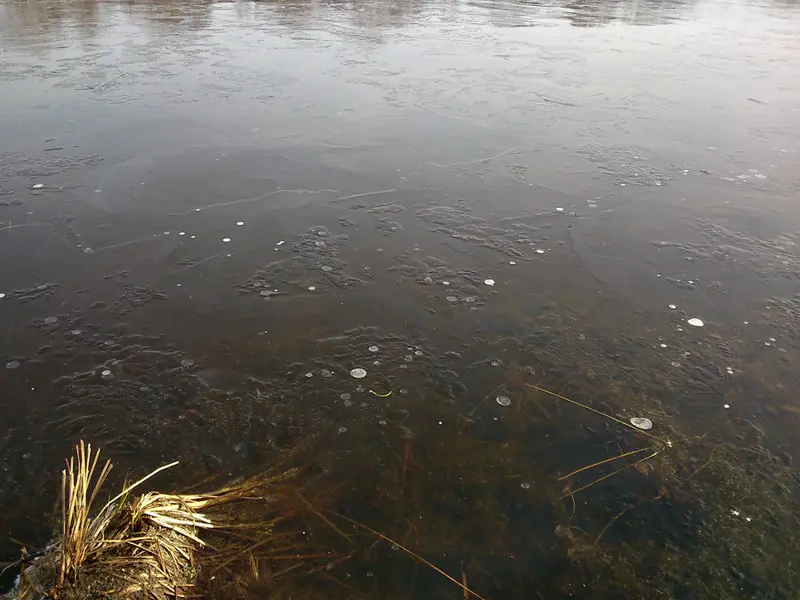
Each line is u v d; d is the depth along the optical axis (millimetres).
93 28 14508
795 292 5719
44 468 3713
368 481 3752
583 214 7059
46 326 4902
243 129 9172
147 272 5711
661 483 3781
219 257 5996
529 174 8016
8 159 7750
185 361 4625
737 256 6293
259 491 3639
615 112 10266
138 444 3912
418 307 5379
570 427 4195
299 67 12172
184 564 3172
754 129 9633
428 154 8531
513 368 4703
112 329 4922
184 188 7332
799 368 4746
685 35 15984
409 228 6660
